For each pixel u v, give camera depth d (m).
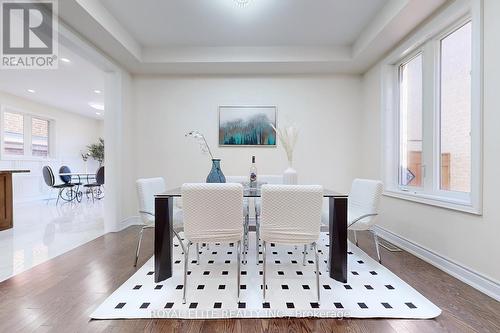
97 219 4.32
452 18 2.17
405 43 2.80
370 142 3.63
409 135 3.01
